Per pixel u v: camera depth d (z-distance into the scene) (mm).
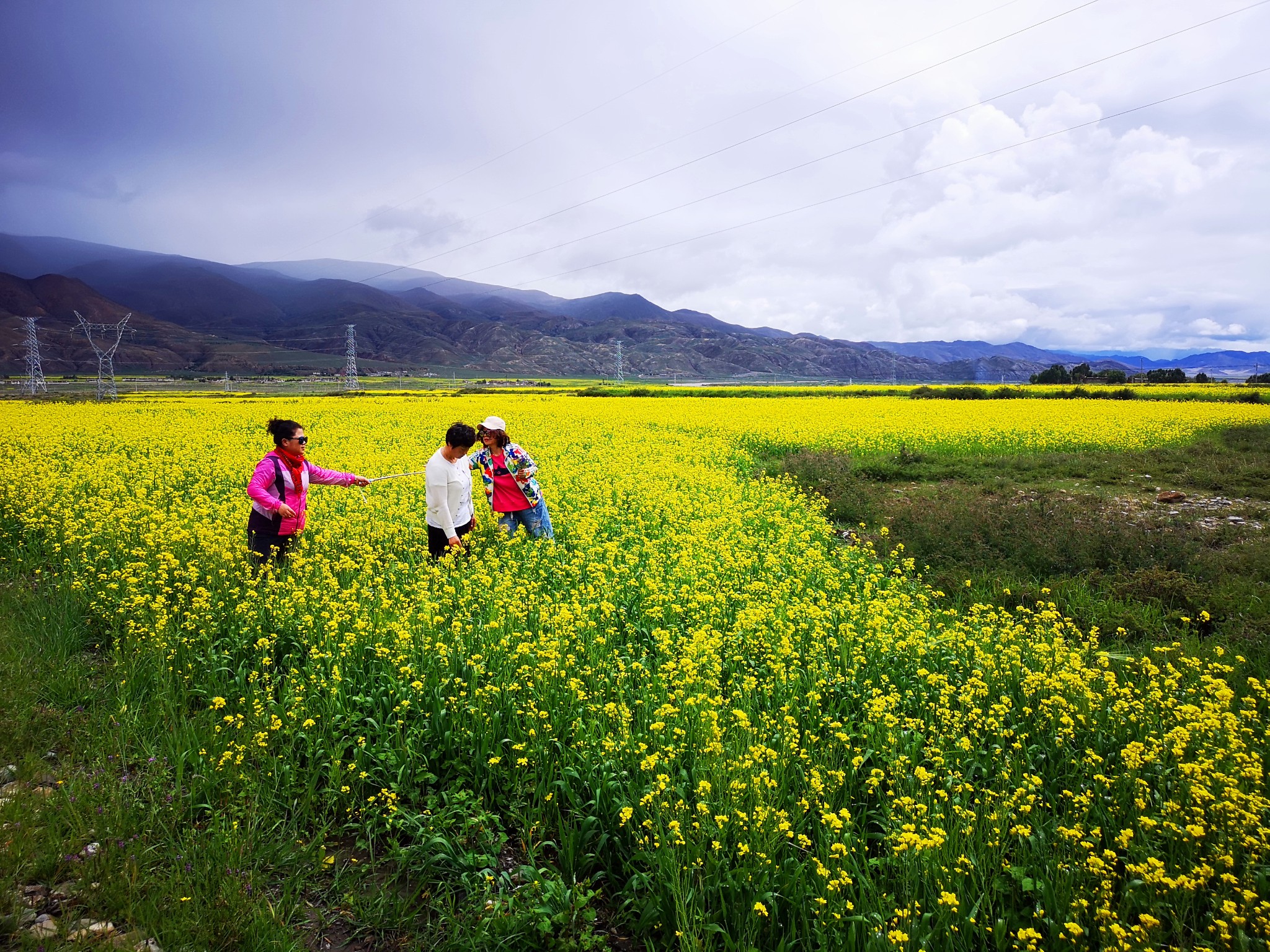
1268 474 16172
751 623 6516
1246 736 4914
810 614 6867
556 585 8234
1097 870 3504
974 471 18031
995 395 51094
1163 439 23500
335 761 4801
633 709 5414
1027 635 6957
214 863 3932
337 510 11812
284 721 5359
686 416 33156
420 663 6000
